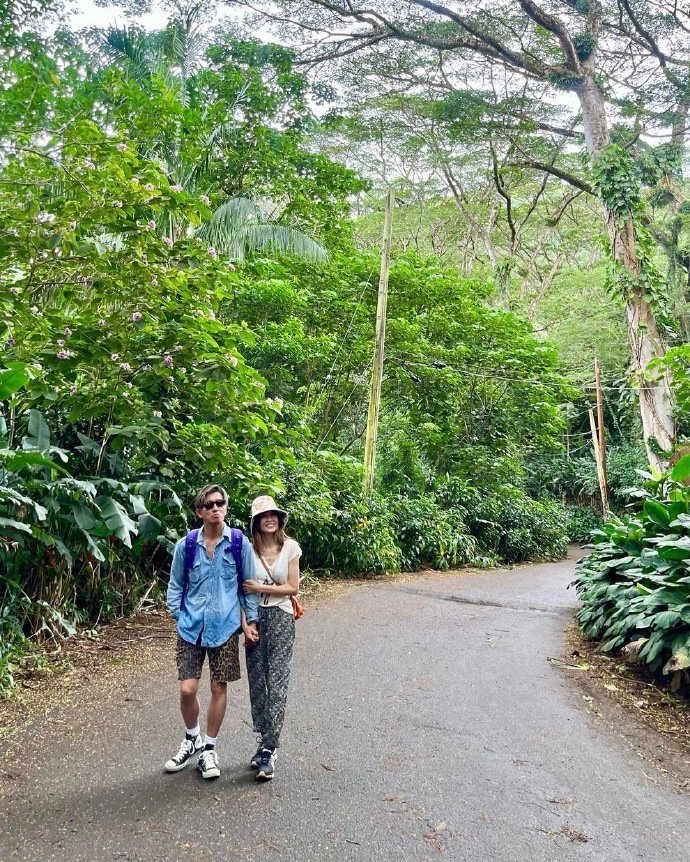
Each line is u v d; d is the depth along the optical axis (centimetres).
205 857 248
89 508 521
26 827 262
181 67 1250
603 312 2670
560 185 2759
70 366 518
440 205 2994
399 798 304
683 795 332
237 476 682
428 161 2728
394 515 1261
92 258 523
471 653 598
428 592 969
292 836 266
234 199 1099
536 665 571
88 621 577
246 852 253
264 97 1298
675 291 1912
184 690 314
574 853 267
